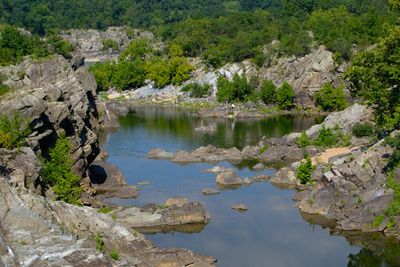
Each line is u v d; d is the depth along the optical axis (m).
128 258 57.31
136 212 75.38
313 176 89.38
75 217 58.00
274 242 68.31
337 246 67.38
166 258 58.81
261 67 185.38
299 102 167.38
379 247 67.19
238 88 174.00
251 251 65.81
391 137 79.81
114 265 54.19
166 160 107.69
